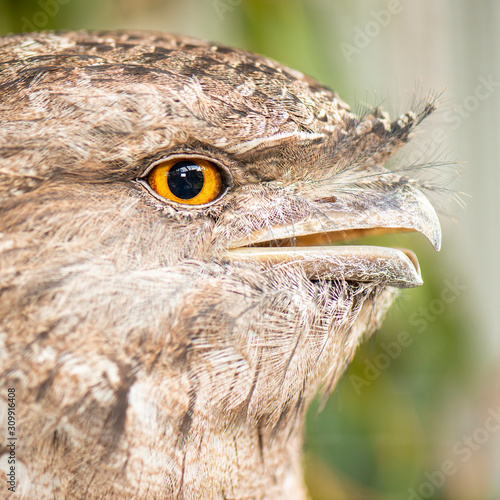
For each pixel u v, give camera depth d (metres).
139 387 1.30
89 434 1.30
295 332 1.32
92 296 1.30
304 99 1.32
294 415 1.33
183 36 1.34
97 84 1.30
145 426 1.30
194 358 1.31
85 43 1.32
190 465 1.31
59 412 1.30
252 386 1.31
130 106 1.30
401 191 1.33
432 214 1.33
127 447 1.30
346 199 1.32
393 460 1.54
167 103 1.30
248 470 1.33
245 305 1.31
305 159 1.32
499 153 1.88
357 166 1.33
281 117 1.31
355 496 1.52
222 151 1.31
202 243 1.31
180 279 1.30
